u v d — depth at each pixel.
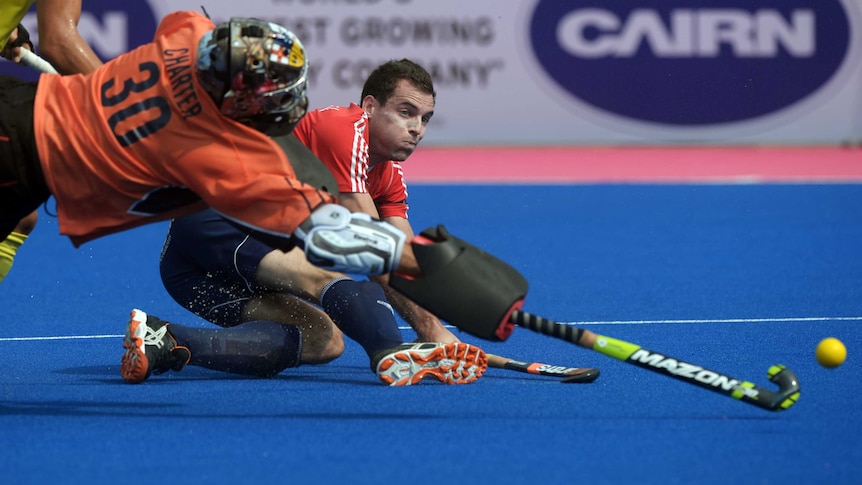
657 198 45.16
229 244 19.48
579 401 17.47
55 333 23.17
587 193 46.50
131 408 17.12
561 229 38.28
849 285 28.84
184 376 19.45
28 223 20.25
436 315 16.11
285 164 15.65
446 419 16.41
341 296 18.92
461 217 40.69
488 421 16.30
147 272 30.98
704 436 15.52
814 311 25.41
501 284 16.00
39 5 21.11
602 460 14.43
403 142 19.94
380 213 21.62
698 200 44.66
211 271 19.92
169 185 15.99
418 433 15.65
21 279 29.64
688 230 38.09
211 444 15.14
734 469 14.09
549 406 17.17
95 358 20.89
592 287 28.73
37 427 16.03
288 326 19.25
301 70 15.50
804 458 14.54
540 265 31.94
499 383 18.78
